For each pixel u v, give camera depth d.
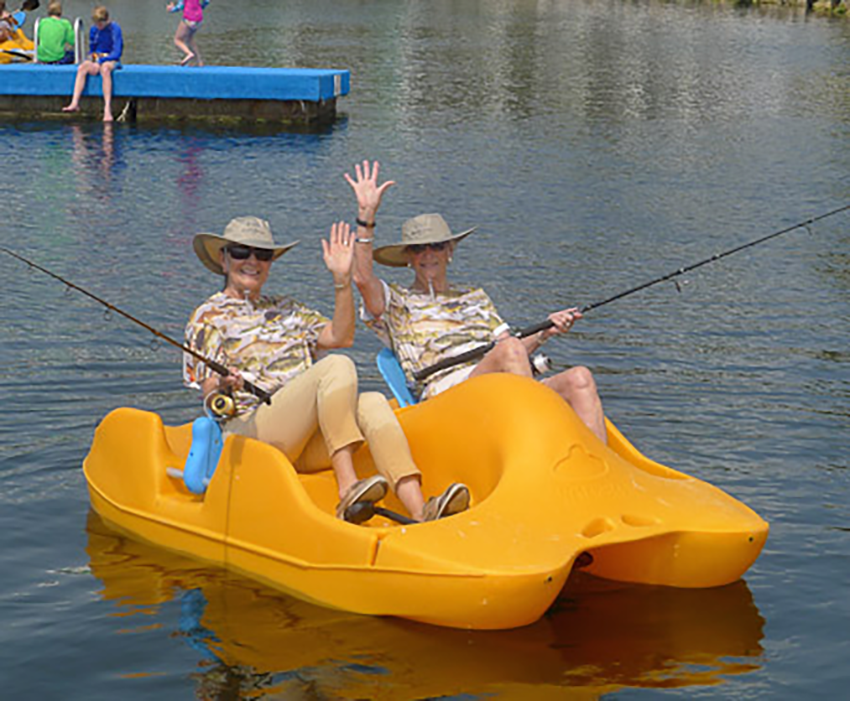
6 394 8.62
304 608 5.73
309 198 16.36
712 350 10.11
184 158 19.11
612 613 5.71
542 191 17.00
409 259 7.27
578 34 42.12
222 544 6.15
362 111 24.47
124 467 6.66
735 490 7.18
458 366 7.09
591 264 13.10
